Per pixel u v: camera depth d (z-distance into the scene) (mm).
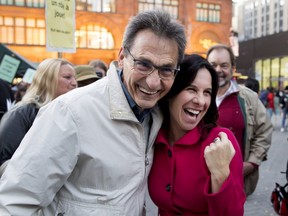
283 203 3027
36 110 2953
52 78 3166
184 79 1854
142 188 1832
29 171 1517
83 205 1645
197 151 1911
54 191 1620
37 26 25844
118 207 1648
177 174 1917
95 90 1702
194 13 29781
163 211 2023
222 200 1689
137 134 1709
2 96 5059
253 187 3402
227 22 30875
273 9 51188
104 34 27438
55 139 1557
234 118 3188
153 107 1887
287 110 14625
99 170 1641
